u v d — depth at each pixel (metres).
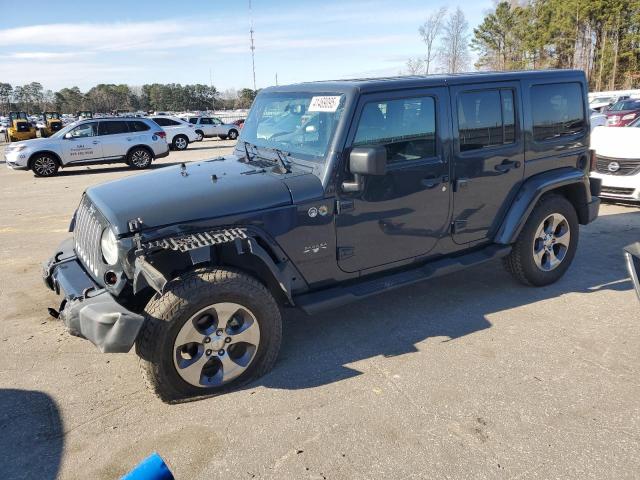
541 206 4.66
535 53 60.50
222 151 23.45
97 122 16.41
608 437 2.77
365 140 3.60
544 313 4.36
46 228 8.09
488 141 4.27
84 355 3.86
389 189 3.76
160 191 3.39
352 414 3.02
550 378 3.36
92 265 3.48
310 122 3.77
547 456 2.64
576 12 55.56
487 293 4.84
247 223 3.28
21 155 15.11
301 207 3.43
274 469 2.60
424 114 3.88
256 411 3.08
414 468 2.57
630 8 54.62
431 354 3.71
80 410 3.15
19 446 2.83
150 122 17.34
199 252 3.06
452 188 4.11
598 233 6.79
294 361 3.67
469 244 4.41
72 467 2.66
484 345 3.83
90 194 3.65
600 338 3.89
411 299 4.75
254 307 3.24
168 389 3.09
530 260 4.72
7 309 4.77
